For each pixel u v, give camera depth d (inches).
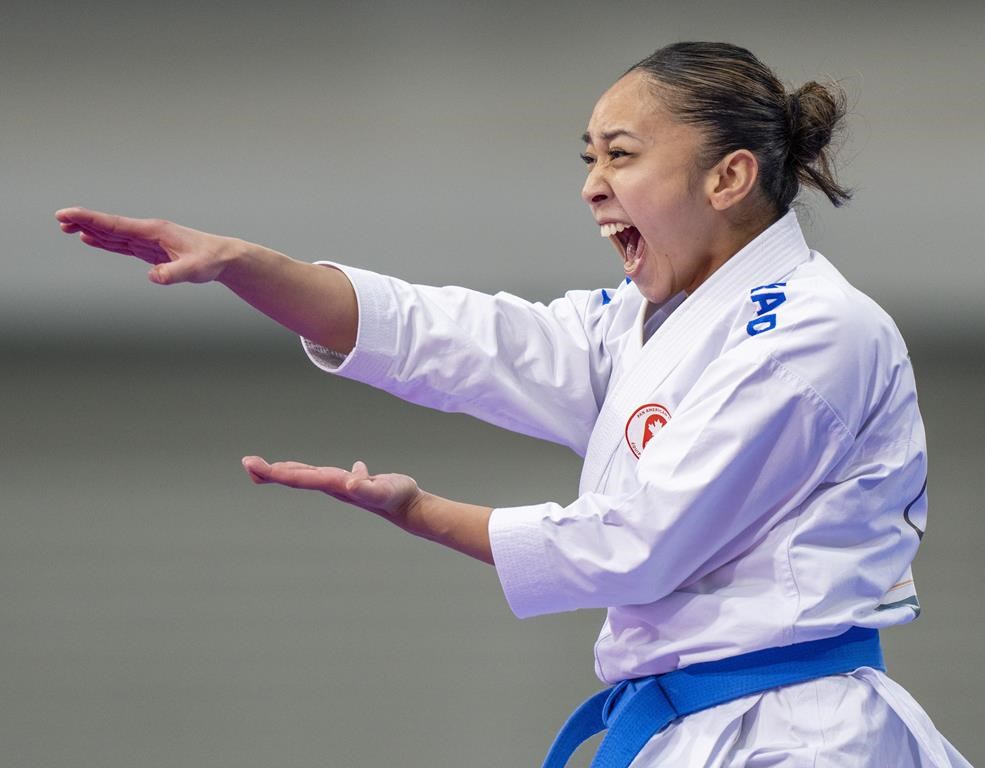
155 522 776.9
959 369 1204.5
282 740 490.9
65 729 499.5
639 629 269.0
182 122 1829.5
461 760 474.3
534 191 1780.3
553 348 310.2
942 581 664.4
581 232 1748.3
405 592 661.9
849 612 257.9
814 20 1779.0
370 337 292.8
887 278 1626.5
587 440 314.8
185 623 614.9
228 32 1835.6
